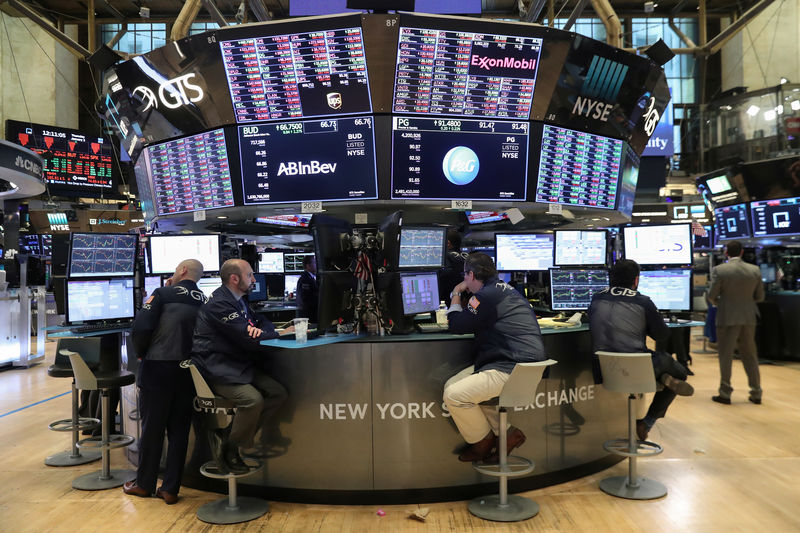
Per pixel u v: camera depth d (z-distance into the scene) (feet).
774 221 25.85
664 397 11.36
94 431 14.35
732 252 17.20
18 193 27.25
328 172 12.79
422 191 12.91
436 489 10.16
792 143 41.65
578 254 14.23
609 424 11.95
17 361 25.53
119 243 13.99
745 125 45.29
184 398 10.55
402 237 11.25
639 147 15.58
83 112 56.39
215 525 9.28
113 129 15.15
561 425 11.09
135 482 10.81
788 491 10.45
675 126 57.26
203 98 12.67
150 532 9.07
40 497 10.66
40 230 38.70
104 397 11.41
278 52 12.07
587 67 13.07
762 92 44.01
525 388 9.23
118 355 13.64
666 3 48.01
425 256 11.73
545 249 15.46
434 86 12.34
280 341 9.61
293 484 10.19
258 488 10.36
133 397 12.47
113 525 9.37
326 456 10.10
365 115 12.49
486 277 10.11
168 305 10.54
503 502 9.75
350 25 11.66
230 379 9.31
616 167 14.71
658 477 11.27
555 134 13.52
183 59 12.44
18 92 47.73
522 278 16.85
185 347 10.46
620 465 12.01
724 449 12.91
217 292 9.69
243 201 13.15
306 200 12.94
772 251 26.32
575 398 11.30
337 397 10.09
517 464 9.82
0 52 46.78
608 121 14.06
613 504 9.98
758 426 14.74
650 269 14.76
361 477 10.05
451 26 11.89
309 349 10.15
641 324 10.66
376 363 10.07
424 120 12.65
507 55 12.39
